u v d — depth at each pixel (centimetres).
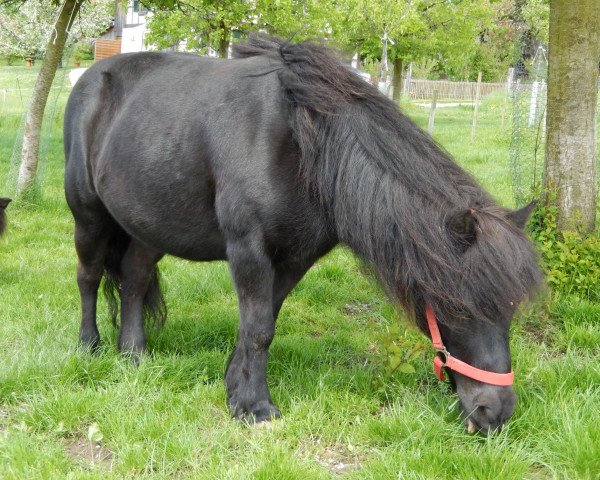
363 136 297
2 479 273
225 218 321
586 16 486
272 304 336
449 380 300
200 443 306
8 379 358
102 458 303
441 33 1697
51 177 1053
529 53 1585
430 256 266
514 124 793
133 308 424
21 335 437
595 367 365
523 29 1559
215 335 450
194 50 1110
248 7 951
